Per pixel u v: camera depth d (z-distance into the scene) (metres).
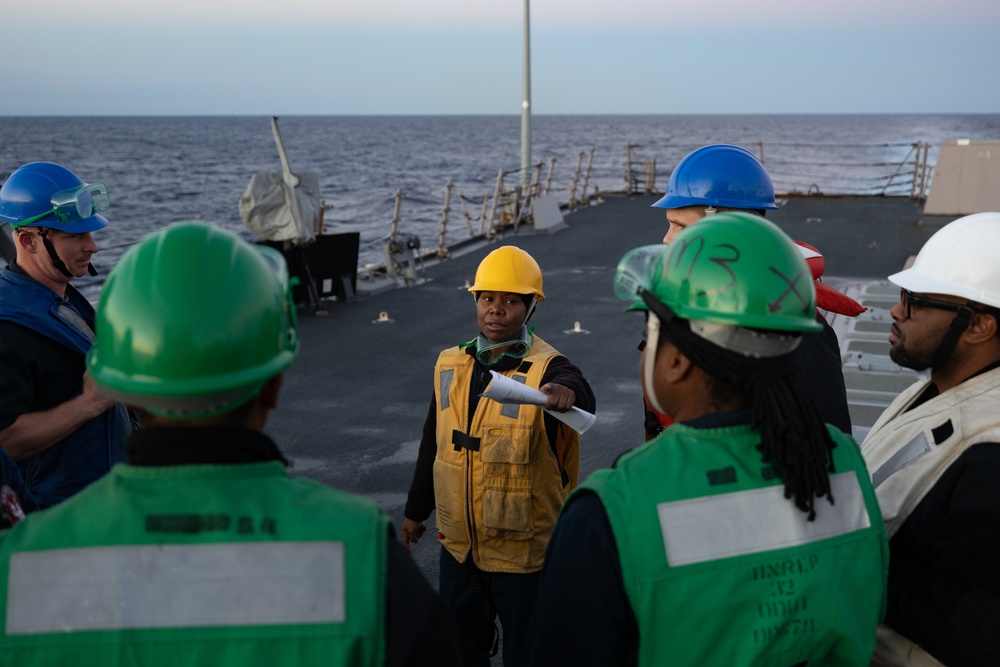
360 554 1.40
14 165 89.12
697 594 1.63
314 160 105.94
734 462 1.72
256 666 1.34
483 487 3.20
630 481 1.69
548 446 3.23
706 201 3.08
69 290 3.51
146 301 1.41
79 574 1.37
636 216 18.69
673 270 1.77
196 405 1.43
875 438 2.28
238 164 96.25
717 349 1.71
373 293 12.01
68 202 3.24
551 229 16.91
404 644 1.40
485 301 3.29
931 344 2.19
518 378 3.24
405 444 6.76
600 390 7.89
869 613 1.80
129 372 1.42
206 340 1.40
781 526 1.70
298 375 8.47
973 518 1.88
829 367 2.48
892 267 12.73
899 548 2.09
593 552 1.67
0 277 3.27
